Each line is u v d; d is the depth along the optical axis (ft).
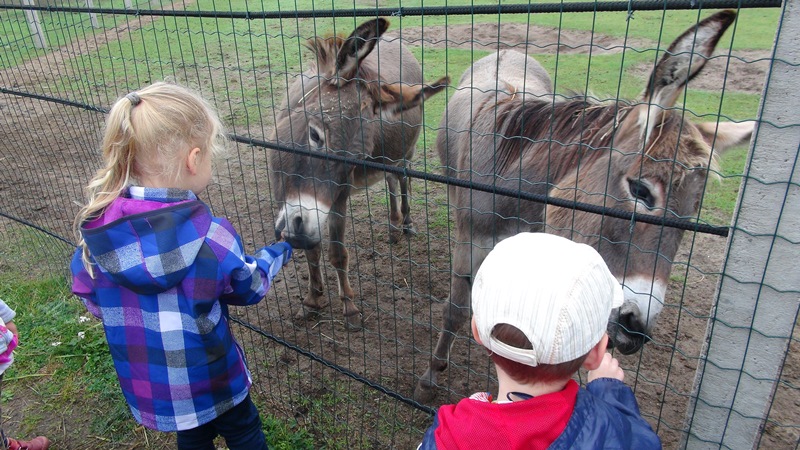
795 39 3.97
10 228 16.63
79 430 9.94
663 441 9.60
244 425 7.12
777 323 4.71
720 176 6.52
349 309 12.75
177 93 5.65
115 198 5.56
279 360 11.53
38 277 14.24
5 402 10.52
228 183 19.21
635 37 31.81
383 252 15.69
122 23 38.75
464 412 3.97
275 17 7.84
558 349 3.57
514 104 9.25
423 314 13.10
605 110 7.71
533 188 8.44
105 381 10.85
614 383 4.71
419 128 15.08
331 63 11.17
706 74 26.17
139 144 5.41
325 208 11.21
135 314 5.87
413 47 31.50
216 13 8.40
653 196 6.66
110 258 5.35
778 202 4.38
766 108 4.23
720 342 5.09
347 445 9.25
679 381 10.88
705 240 15.20
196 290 5.57
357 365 11.45
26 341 11.93
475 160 9.61
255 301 6.22
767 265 4.59
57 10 10.90
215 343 6.06
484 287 3.84
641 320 6.76
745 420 5.22
